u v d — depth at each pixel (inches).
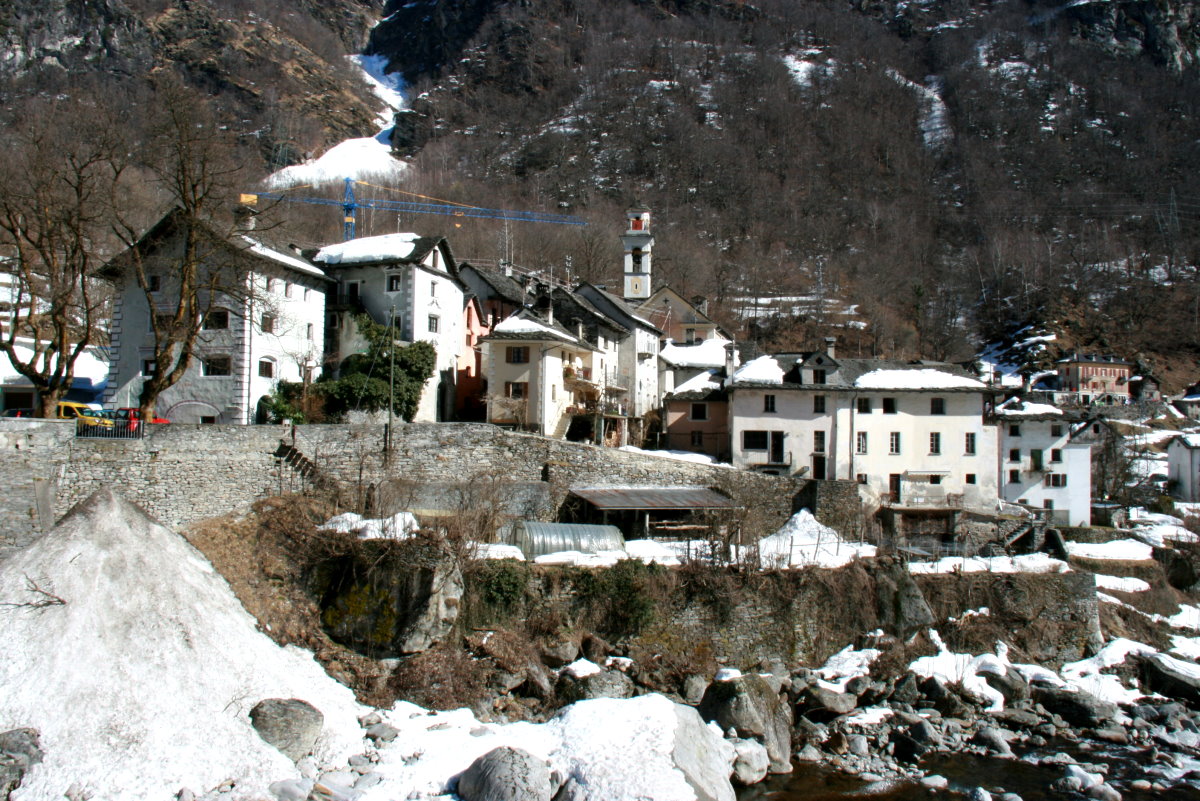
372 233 5270.7
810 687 1417.3
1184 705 1550.2
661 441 2559.1
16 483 1401.3
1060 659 1695.4
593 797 995.3
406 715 1198.9
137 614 1173.7
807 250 6673.2
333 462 1744.6
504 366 2301.9
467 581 1395.2
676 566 1540.4
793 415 2306.8
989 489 2309.3
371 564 1347.2
